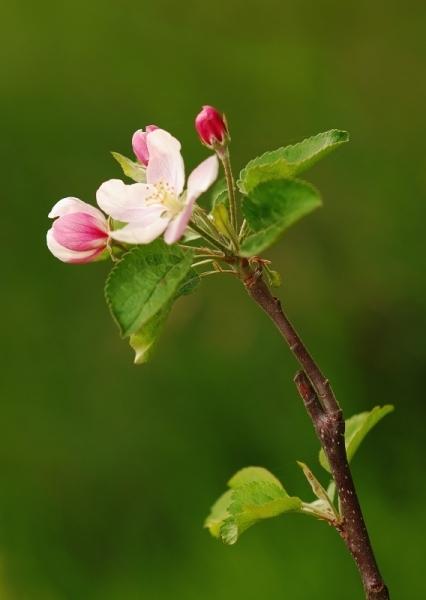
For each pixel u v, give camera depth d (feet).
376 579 3.50
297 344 3.49
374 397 6.89
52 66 8.20
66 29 8.36
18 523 6.80
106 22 8.40
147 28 8.42
